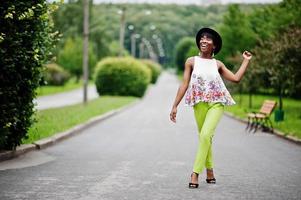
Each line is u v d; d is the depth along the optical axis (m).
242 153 10.91
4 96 9.13
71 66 73.12
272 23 30.30
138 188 6.88
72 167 8.64
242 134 15.43
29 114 10.01
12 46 9.16
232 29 39.75
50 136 12.77
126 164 9.04
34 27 9.69
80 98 39.38
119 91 42.69
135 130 16.19
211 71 6.81
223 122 20.50
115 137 13.97
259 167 8.93
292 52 20.38
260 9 40.69
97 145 12.02
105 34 88.12
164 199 6.20
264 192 6.70
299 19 25.25
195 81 6.80
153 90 58.75
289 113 23.72
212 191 6.71
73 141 12.87
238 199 6.25
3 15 9.05
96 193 6.53
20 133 9.88
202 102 6.79
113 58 43.56
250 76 26.84
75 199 6.18
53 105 29.25
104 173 8.06
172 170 8.41
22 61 9.41
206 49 6.83
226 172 8.34
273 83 21.41
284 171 8.49
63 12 81.25
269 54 24.38
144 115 23.47
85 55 28.22
